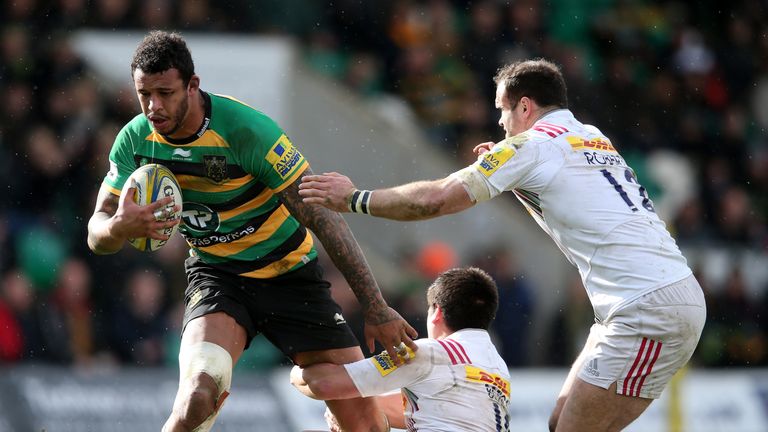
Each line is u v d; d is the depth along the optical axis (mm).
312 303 19875
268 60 43125
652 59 56688
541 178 18234
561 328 42188
